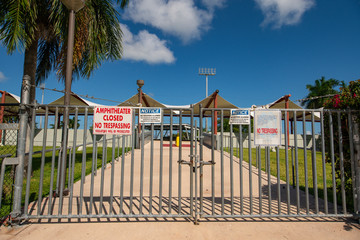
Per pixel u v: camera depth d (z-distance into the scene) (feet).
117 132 11.22
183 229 10.02
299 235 9.59
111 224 10.46
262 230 10.02
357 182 11.27
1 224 10.43
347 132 12.19
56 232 9.60
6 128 10.69
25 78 10.95
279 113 11.59
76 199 14.38
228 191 17.38
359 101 11.03
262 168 29.07
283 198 15.53
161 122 11.27
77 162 32.07
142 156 11.18
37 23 22.25
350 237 9.48
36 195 15.74
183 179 20.86
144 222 10.71
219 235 9.50
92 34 23.89
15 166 11.12
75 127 11.19
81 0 14.97
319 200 14.94
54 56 28.76
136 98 53.88
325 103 13.33
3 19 18.39
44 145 10.83
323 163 11.43
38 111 59.36
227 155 40.09
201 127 11.39
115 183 18.93
